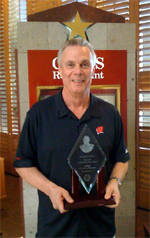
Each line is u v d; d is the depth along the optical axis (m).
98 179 1.03
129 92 1.80
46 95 1.72
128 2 2.43
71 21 1.69
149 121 2.55
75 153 1.01
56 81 1.69
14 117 3.54
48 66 1.68
